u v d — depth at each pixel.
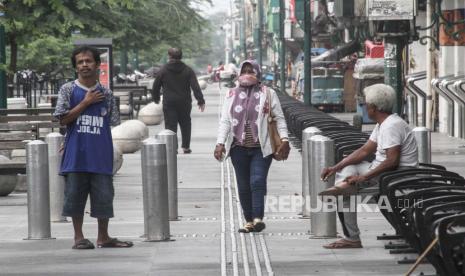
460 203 16.77
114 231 25.38
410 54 67.12
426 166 22.02
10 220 27.91
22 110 38.41
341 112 80.50
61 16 51.38
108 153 22.70
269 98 24.73
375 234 24.08
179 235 24.61
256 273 19.77
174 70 46.41
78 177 22.59
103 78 61.12
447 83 49.44
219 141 24.84
